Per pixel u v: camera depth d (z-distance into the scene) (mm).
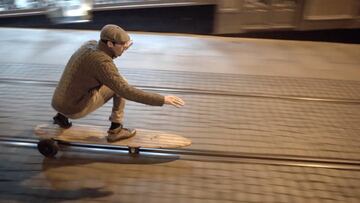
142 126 3033
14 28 5316
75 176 2447
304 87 3840
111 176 2463
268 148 2816
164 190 2363
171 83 3791
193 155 2699
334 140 2949
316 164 2648
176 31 5516
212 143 2854
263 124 3139
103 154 2660
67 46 4707
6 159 2578
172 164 2600
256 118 3227
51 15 5258
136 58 4402
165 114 3227
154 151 2709
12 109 3193
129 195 2307
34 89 3543
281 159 2689
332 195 2379
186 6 5312
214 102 3461
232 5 5160
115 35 2133
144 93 2156
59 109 2344
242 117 3232
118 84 2135
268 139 2930
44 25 5410
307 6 5168
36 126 2865
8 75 3789
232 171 2561
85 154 2652
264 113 3311
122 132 2562
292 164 2641
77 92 2275
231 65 4359
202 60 4465
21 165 2527
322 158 2717
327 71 4309
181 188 2387
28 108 3223
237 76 4047
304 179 2510
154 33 5449
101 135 2590
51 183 2377
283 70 4285
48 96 3432
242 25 5328
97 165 2557
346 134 3035
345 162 2680
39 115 3127
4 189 2311
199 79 3924
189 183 2436
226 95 3594
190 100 3473
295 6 5207
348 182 2498
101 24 5422
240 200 2309
